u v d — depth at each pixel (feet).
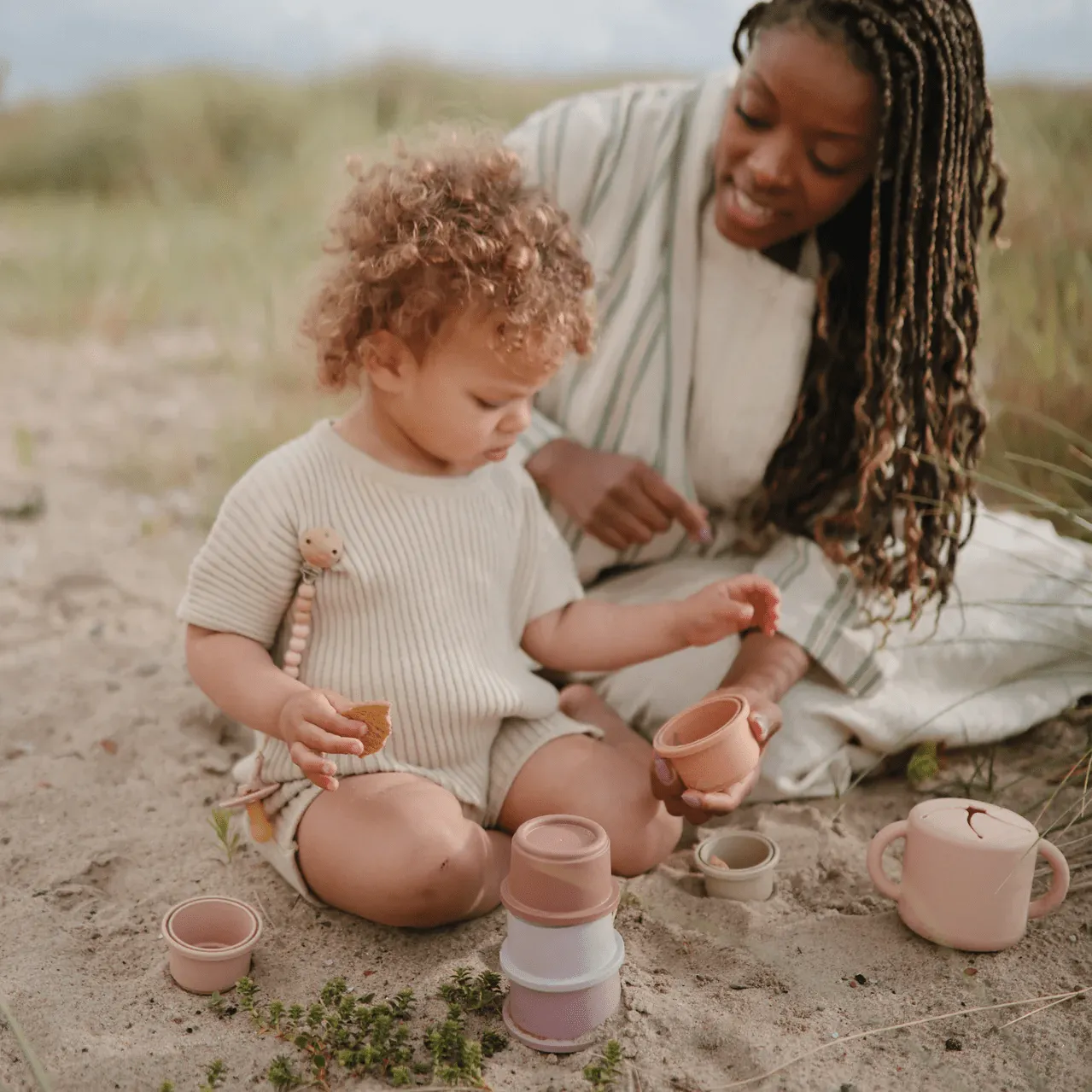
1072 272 12.03
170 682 8.41
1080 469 10.19
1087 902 6.13
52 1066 4.94
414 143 6.53
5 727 7.78
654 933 5.89
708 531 7.50
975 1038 5.18
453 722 6.15
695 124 7.57
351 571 5.96
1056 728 7.73
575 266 6.13
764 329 7.39
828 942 5.86
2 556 10.66
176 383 15.92
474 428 5.88
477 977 5.48
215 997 5.37
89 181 33.01
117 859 6.54
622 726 7.09
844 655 7.27
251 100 30.86
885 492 7.31
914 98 6.56
